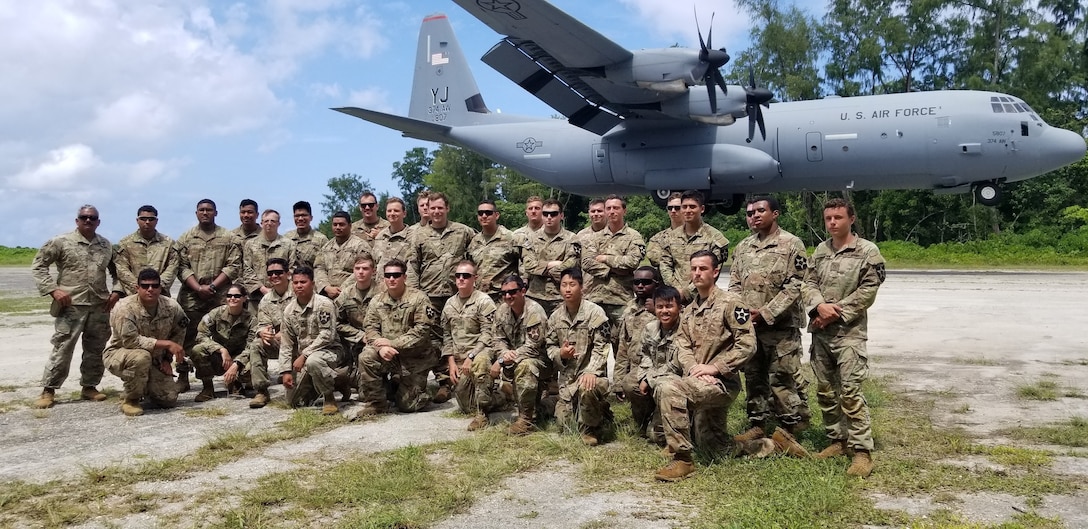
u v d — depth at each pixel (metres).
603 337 5.84
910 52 38.84
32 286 23.03
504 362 6.14
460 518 4.02
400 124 21.95
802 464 4.88
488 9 15.30
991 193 19.61
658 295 5.30
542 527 3.86
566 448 5.47
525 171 23.12
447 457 5.32
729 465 4.89
